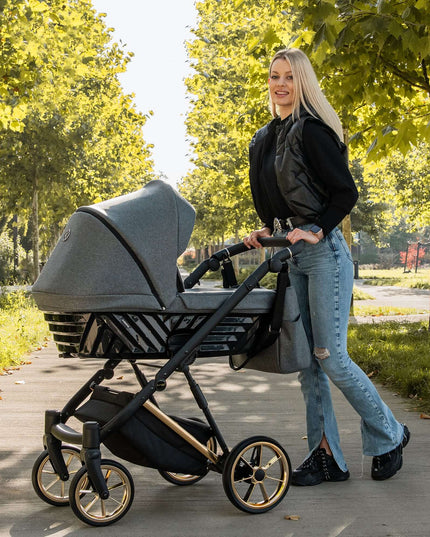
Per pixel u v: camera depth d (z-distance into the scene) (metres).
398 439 3.97
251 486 3.51
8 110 12.66
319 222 3.63
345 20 6.61
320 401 3.98
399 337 10.45
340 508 3.52
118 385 7.32
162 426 3.37
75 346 3.34
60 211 27.97
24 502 3.66
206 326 3.35
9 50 11.94
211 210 34.28
